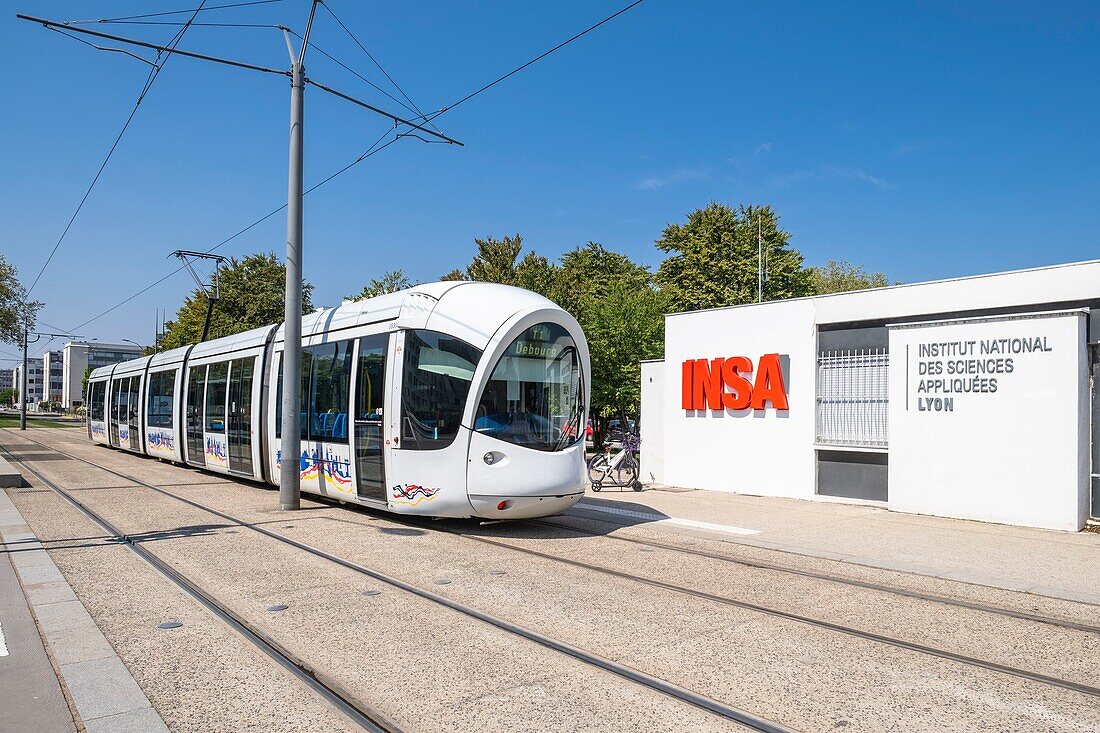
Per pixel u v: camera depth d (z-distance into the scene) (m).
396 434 11.71
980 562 9.41
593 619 6.77
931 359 13.38
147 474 20.64
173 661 5.63
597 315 37.09
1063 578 8.55
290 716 4.67
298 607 7.09
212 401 19.62
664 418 18.84
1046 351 12.05
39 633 6.29
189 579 8.21
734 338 17.06
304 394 14.70
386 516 12.85
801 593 7.84
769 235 50.16
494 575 8.47
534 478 10.95
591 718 4.64
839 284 62.72
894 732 4.48
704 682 5.25
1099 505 12.04
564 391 11.62
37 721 4.55
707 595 7.66
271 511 13.40
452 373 11.17
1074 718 4.71
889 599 7.64
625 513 13.61
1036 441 12.12
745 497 16.20
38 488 17.02
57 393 178.88
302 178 14.22
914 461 13.55
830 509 14.25
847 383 15.18
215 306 52.47
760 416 16.52
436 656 5.75
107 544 10.20
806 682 5.27
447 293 11.86
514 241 44.53
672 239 51.97
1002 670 5.55
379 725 4.55
